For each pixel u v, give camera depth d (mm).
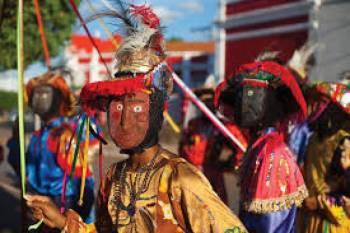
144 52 2742
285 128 4012
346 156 4203
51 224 2797
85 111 2852
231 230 2525
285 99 3961
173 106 19219
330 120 4395
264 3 22000
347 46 18594
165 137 15422
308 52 5270
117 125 2676
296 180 3660
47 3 9570
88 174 4957
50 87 5172
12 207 8719
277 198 3562
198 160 6359
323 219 4316
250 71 3953
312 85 4562
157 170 2672
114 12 2830
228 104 4359
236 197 10016
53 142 5035
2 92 40562
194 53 32781
